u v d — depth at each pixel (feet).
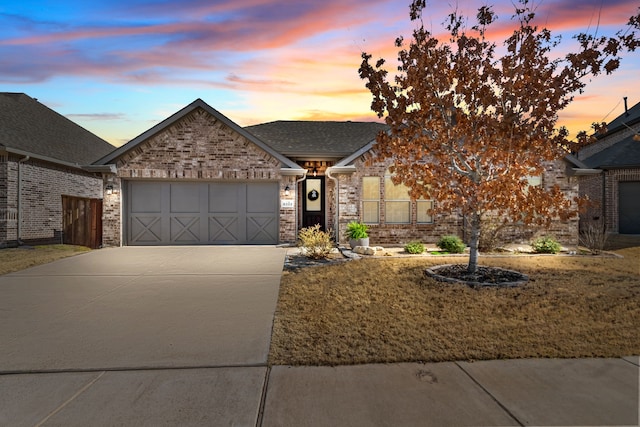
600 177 60.23
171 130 44.50
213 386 11.53
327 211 49.49
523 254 37.88
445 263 32.24
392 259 34.35
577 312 18.62
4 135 47.03
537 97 24.80
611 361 13.37
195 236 45.83
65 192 55.93
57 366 12.86
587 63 23.95
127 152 44.11
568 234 44.32
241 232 46.11
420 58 25.81
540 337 15.49
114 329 16.52
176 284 25.08
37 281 26.05
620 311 18.71
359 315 18.37
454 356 13.67
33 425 9.48
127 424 9.54
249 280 26.17
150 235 45.47
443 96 26.68
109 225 44.14
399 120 26.55
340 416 9.95
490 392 11.21
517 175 24.91
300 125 57.21
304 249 39.96
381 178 43.68
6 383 11.69
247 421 9.71
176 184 45.65
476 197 25.62
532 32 25.09
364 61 27.30
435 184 27.71
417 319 17.74
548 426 9.51
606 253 38.83
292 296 21.94
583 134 25.11
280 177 45.32
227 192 46.03
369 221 43.88
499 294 21.77
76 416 9.88
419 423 9.64
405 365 13.04
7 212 45.09
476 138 25.91
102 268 30.73
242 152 44.98
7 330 16.33
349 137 53.01
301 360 13.35
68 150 58.23
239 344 14.82
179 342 15.02
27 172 48.08
